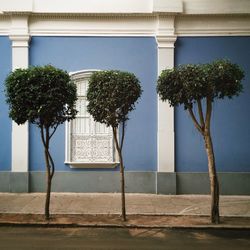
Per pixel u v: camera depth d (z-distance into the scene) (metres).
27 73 7.16
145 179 10.40
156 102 10.48
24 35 10.40
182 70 7.08
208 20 10.45
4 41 10.56
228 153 10.41
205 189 10.33
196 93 7.02
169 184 10.28
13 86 7.20
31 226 7.25
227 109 10.44
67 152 10.43
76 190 10.41
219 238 6.50
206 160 10.39
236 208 8.73
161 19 10.38
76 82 10.51
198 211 8.35
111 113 7.36
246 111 10.42
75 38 10.54
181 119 10.44
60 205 8.84
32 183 10.41
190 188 10.33
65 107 7.56
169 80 7.28
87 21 10.50
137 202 9.23
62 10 10.37
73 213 8.09
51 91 7.12
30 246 5.93
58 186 10.41
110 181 10.41
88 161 10.46
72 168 10.45
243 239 6.43
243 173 10.35
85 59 10.52
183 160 10.40
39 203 9.06
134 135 10.45
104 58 10.51
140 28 10.51
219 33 10.44
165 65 10.37
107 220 7.52
